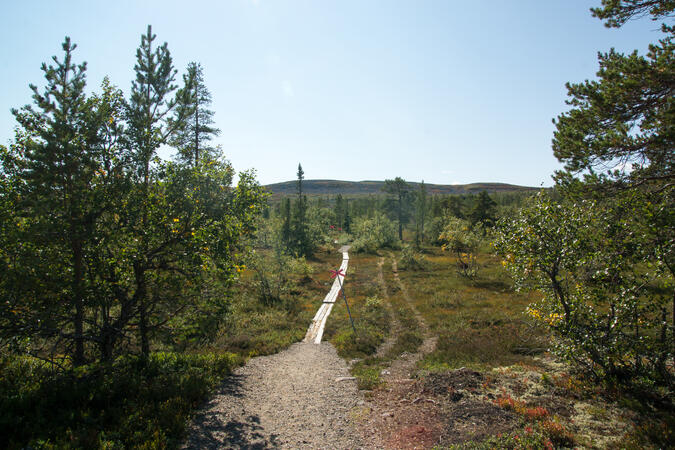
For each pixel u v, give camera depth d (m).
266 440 6.61
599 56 8.87
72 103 8.59
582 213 8.99
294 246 51.91
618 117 8.26
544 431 6.00
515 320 17.05
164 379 8.95
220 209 11.01
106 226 9.12
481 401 7.71
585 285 8.82
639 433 5.87
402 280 34.81
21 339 8.03
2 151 8.34
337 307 25.45
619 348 7.86
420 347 15.46
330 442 6.58
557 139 9.51
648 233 7.82
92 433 5.88
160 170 10.59
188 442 6.27
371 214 91.56
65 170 8.44
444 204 76.44
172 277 10.30
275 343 16.20
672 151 7.85
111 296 9.82
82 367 8.55
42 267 8.12
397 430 6.96
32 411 6.54
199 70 18.84
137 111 10.13
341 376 11.42
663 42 7.75
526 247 9.23
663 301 7.64
